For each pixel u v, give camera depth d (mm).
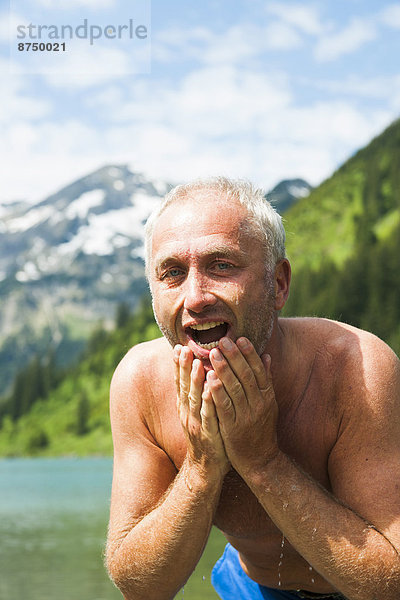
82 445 151125
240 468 2777
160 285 2799
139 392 3158
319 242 132500
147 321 160500
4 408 170750
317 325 3090
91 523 28625
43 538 22578
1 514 34375
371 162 146250
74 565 16047
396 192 135250
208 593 11414
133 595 2967
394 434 2863
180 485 2859
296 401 2979
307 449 2971
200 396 2734
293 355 3000
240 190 2828
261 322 2779
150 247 2906
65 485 66500
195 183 2844
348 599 2793
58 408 163375
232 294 2697
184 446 3080
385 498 2766
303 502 2734
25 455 151500
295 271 125312
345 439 2900
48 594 12297
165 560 2848
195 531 2834
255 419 2713
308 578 3439
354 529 2713
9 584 13422
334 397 2941
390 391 2893
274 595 3648
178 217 2773
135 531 2924
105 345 168875
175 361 2760
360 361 2936
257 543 3273
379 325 103375
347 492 2844
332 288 109875
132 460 3139
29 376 170375
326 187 147750
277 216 2910
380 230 129500
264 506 2789
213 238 2707
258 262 2768
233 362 2656
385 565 2664
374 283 108375
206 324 2725
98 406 158250
